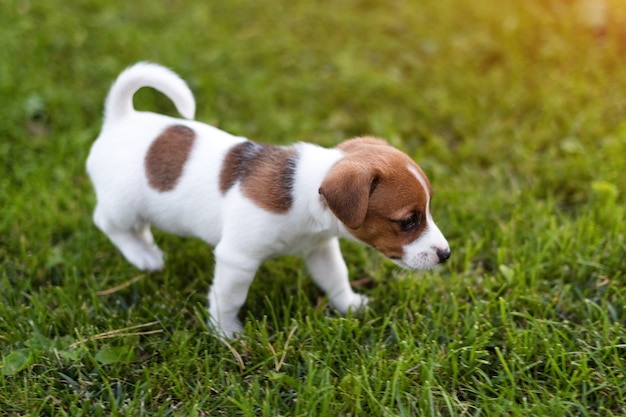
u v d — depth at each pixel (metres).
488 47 1.62
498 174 1.39
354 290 1.26
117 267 1.26
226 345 1.16
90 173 1.21
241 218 1.13
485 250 1.29
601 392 1.11
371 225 1.11
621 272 1.24
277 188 1.13
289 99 1.54
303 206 1.12
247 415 1.09
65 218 1.32
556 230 1.28
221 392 1.12
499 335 1.17
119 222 1.21
